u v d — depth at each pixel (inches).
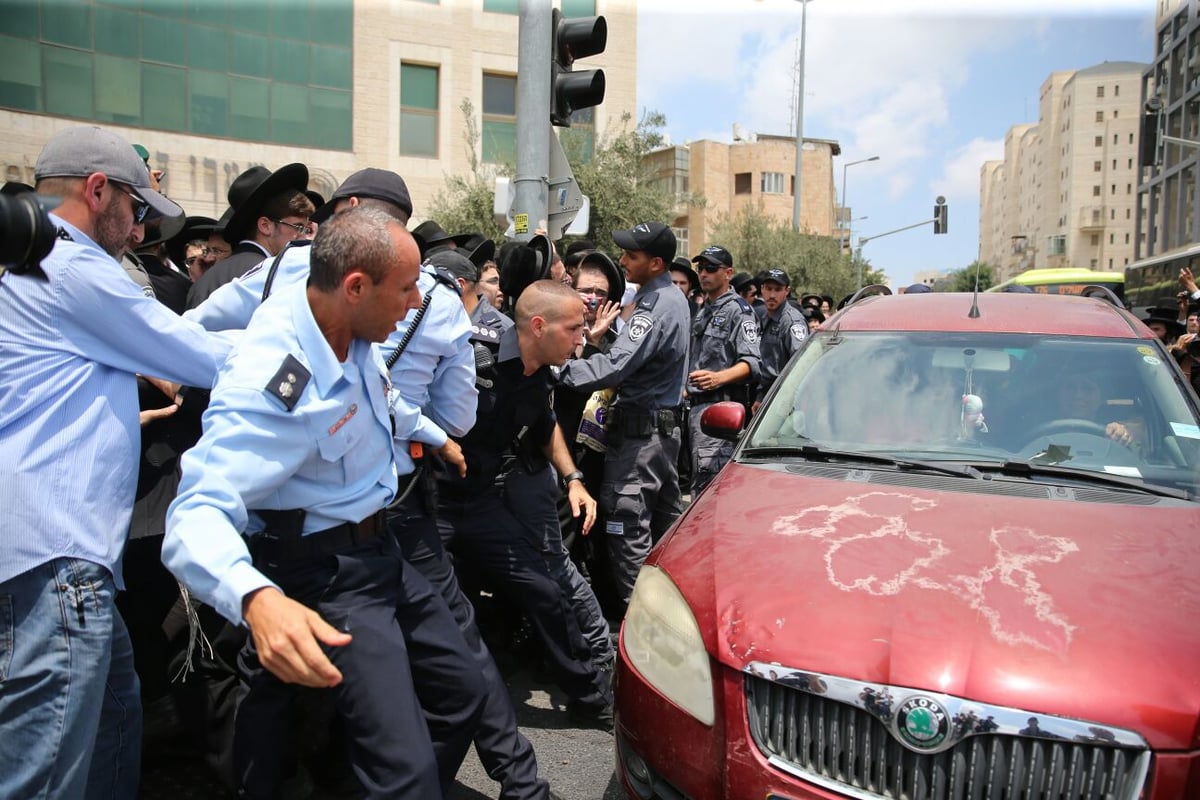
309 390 81.0
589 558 187.5
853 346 144.5
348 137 782.5
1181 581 87.6
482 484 132.3
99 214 89.4
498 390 130.6
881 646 81.3
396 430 103.0
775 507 109.6
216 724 113.0
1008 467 117.5
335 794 123.2
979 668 77.9
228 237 135.0
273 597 70.6
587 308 177.2
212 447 76.9
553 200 238.2
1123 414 123.2
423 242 174.7
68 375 83.6
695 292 311.4
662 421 168.6
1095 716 74.3
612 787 127.9
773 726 83.7
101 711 89.1
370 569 88.4
